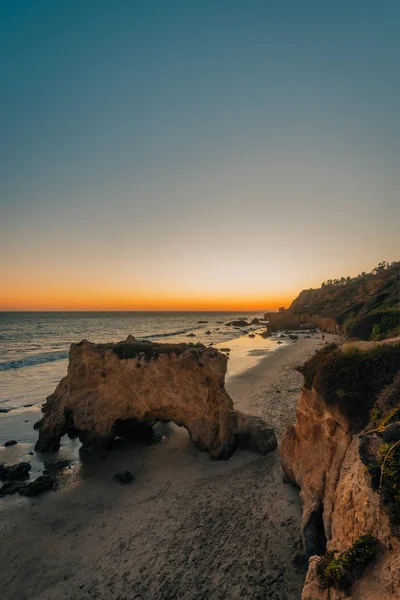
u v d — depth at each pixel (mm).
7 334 115812
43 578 12719
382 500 7512
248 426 22406
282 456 17562
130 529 15141
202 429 23078
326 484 12609
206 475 19531
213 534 14148
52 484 19453
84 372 25484
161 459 22094
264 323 185750
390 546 7074
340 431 13086
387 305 61844
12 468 21234
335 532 9773
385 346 14148
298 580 11359
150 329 144750
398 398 11828
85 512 16734
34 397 38844
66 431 25438
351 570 7406
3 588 12375
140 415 24516
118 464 21797
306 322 137250
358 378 13625
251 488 17438
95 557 13594
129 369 24609
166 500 17234
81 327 153125
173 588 11695
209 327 161125
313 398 15258
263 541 13344
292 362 55844
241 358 63406
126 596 11586
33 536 15062
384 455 8078
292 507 15109
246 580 11648
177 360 24188
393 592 6230
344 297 125188
